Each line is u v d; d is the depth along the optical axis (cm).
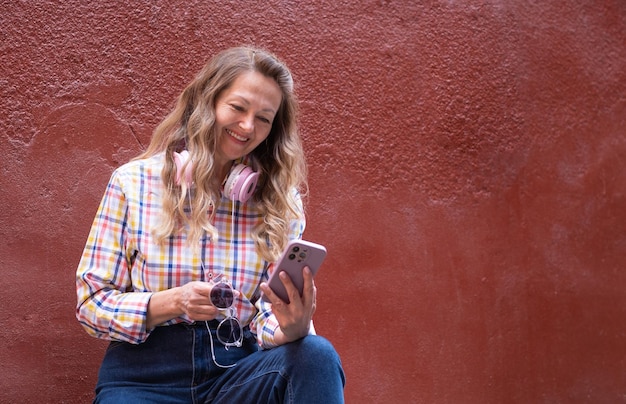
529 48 341
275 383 186
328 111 299
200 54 281
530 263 328
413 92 315
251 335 214
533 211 331
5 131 254
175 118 218
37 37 261
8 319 246
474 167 322
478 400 309
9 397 243
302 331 195
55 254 255
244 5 291
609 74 357
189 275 204
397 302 300
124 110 269
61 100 261
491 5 335
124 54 271
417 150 312
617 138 356
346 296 292
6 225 250
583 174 346
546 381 324
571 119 346
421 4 322
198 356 201
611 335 342
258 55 213
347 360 289
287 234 217
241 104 206
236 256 210
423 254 307
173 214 203
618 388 340
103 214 204
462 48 327
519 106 335
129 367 198
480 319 314
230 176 210
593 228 345
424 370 301
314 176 293
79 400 251
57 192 257
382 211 302
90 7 269
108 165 265
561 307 332
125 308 193
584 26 355
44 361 249
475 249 317
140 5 275
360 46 308
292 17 298
